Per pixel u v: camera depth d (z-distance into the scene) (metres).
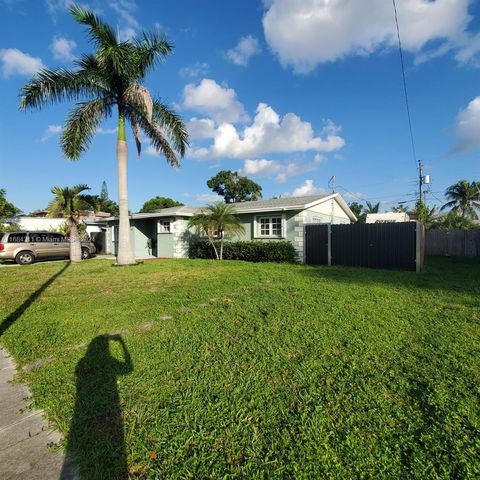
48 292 6.96
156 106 12.26
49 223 25.11
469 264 12.36
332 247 12.02
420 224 10.33
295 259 12.93
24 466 1.88
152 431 2.13
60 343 3.82
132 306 5.47
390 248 10.71
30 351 3.62
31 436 2.16
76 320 4.70
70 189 13.84
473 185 29.70
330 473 1.75
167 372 2.94
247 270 10.13
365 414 2.26
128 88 10.84
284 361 3.13
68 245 16.22
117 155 11.87
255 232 14.50
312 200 13.85
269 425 2.17
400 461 1.83
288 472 1.78
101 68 10.80
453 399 2.41
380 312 4.79
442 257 16.41
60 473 1.82
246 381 2.75
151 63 11.70
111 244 20.48
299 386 2.66
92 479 1.76
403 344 3.52
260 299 5.75
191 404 2.42
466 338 3.67
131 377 2.87
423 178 27.59
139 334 4.04
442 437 2.01
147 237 19.17
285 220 13.41
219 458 1.90
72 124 11.23
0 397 2.68
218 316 4.74
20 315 5.05
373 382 2.69
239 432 2.11
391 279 8.00
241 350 3.42
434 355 3.21
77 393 2.64
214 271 10.02
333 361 3.11
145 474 1.79
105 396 2.56
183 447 1.98
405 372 2.87
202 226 13.59
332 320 4.39
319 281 7.71
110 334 4.08
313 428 2.12
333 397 2.48
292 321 4.39
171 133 12.59
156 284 7.79
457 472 1.75
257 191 36.97
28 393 2.74
